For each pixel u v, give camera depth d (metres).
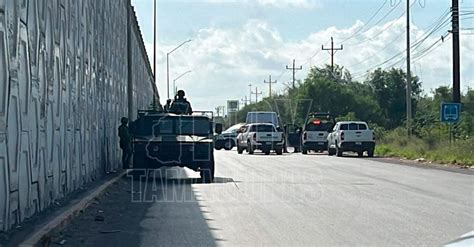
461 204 19.09
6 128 12.54
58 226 14.12
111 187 24.47
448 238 13.41
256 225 15.34
